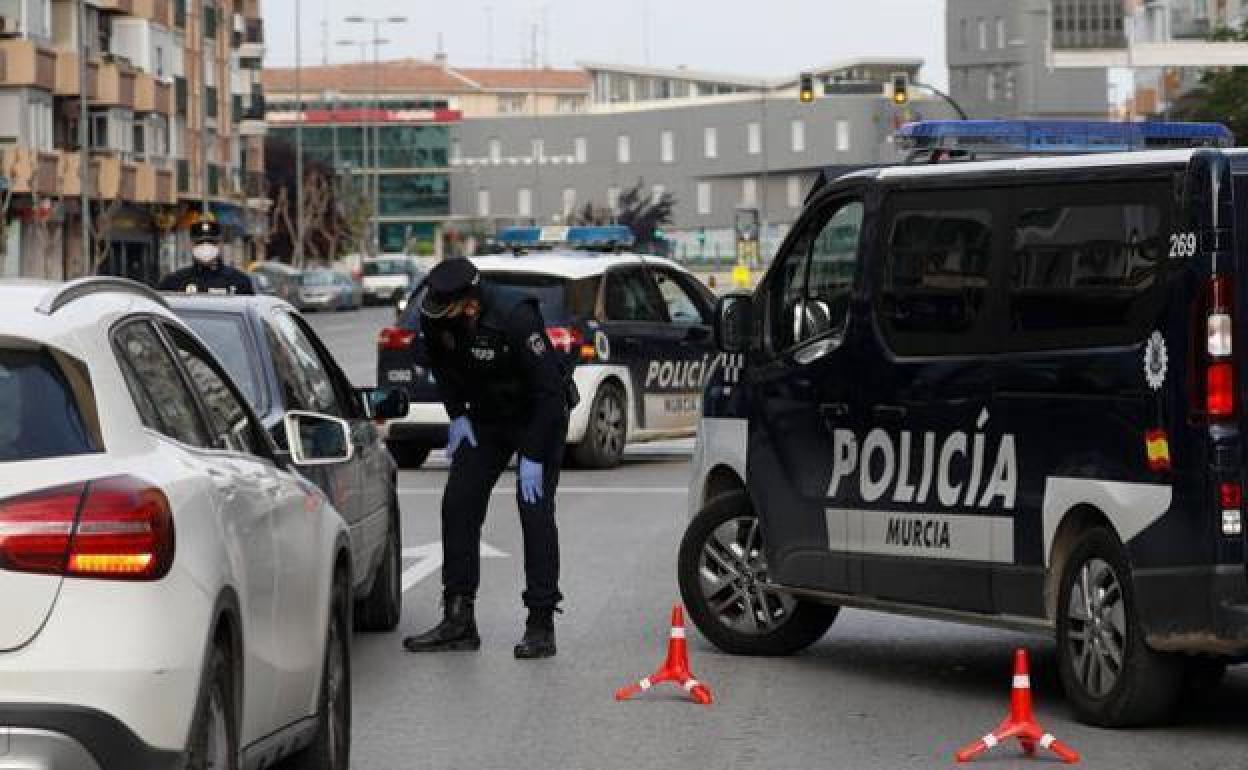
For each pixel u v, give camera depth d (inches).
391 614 695.1
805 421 609.9
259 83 6259.8
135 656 324.5
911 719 538.0
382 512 678.5
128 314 373.7
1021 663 485.1
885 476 581.9
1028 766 478.6
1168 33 6658.5
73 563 323.3
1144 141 661.3
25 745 319.3
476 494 648.4
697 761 487.2
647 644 659.4
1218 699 562.3
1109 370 515.2
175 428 368.8
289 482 426.6
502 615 721.6
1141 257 510.6
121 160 4498.0
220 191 5556.1
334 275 5467.5
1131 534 505.0
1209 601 490.6
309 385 645.9
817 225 615.8
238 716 364.8
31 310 344.8
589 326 1266.0
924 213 575.2
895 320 581.3
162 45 4879.4
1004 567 546.3
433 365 644.7
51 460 331.0
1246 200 495.5
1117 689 512.4
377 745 507.2
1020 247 544.7
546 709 553.0
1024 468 539.5
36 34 4047.7
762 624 635.5
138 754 325.1
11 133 3951.8
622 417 1291.8
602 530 967.0
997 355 548.7
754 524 635.5
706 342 1357.0
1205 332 492.7
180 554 335.6
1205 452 491.5
